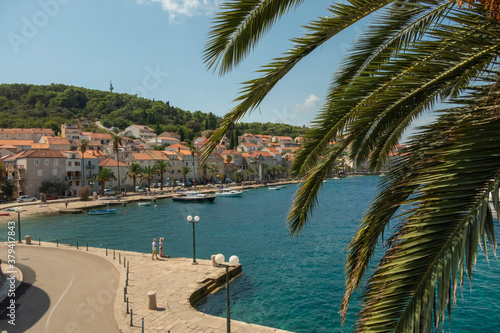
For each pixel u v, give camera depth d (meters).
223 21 3.88
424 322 2.65
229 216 53.62
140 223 47.69
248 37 3.96
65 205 59.72
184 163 113.31
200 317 13.87
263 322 15.53
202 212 58.75
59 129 127.19
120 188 89.75
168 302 15.48
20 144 93.94
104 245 33.72
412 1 4.13
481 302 16.28
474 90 3.69
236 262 11.22
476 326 14.11
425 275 2.76
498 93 3.15
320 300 18.06
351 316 16.02
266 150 154.12
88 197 69.94
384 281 2.96
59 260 22.72
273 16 3.94
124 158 108.38
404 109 5.14
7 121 117.56
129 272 20.33
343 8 4.08
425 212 2.96
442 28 3.84
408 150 4.32
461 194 2.79
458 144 2.98
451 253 2.69
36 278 18.45
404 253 2.88
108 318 13.44
